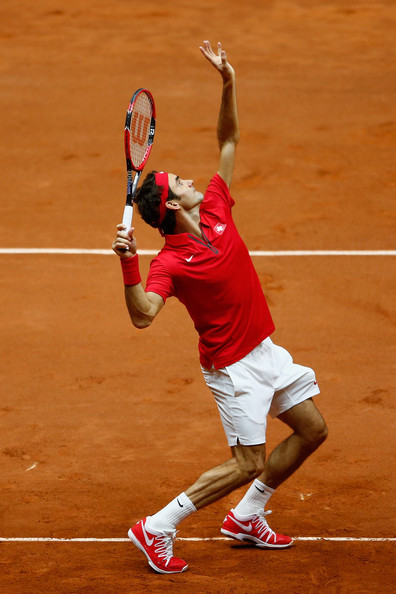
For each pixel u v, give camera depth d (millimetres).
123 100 57875
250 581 17891
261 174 48062
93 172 48562
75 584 17859
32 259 39281
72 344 32406
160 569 18500
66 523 21578
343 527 21141
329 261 38844
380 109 56312
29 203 44969
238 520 19875
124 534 21016
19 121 54969
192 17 73188
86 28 70875
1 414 27641
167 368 30656
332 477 23953
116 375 30172
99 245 40719
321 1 76875
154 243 41094
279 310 34781
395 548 19797
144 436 26344
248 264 18828
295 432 19547
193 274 18219
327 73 62281
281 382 19062
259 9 75125
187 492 18719
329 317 34250
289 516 21844
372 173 48188
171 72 62438
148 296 18031
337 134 52906
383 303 35281
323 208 44312
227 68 19891
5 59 64812
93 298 36000
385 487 23328
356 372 30266
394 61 64500
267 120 54625
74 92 59219
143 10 74688
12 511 22219
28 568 18859
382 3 76312
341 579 17891
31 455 25312
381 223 42625
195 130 53344
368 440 25984
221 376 18812
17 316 34562
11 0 77062
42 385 29500
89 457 25172
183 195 18312
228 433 18984
